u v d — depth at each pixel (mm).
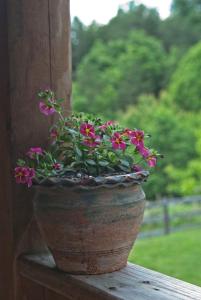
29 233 1531
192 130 9375
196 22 12266
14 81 1504
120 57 11305
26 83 1504
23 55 1498
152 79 11273
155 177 8961
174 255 6277
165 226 7797
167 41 12289
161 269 5680
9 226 1549
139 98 10477
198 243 6859
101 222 1279
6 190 1548
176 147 9219
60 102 1451
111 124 1383
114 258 1325
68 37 1537
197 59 10312
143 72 11188
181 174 8977
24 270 1504
